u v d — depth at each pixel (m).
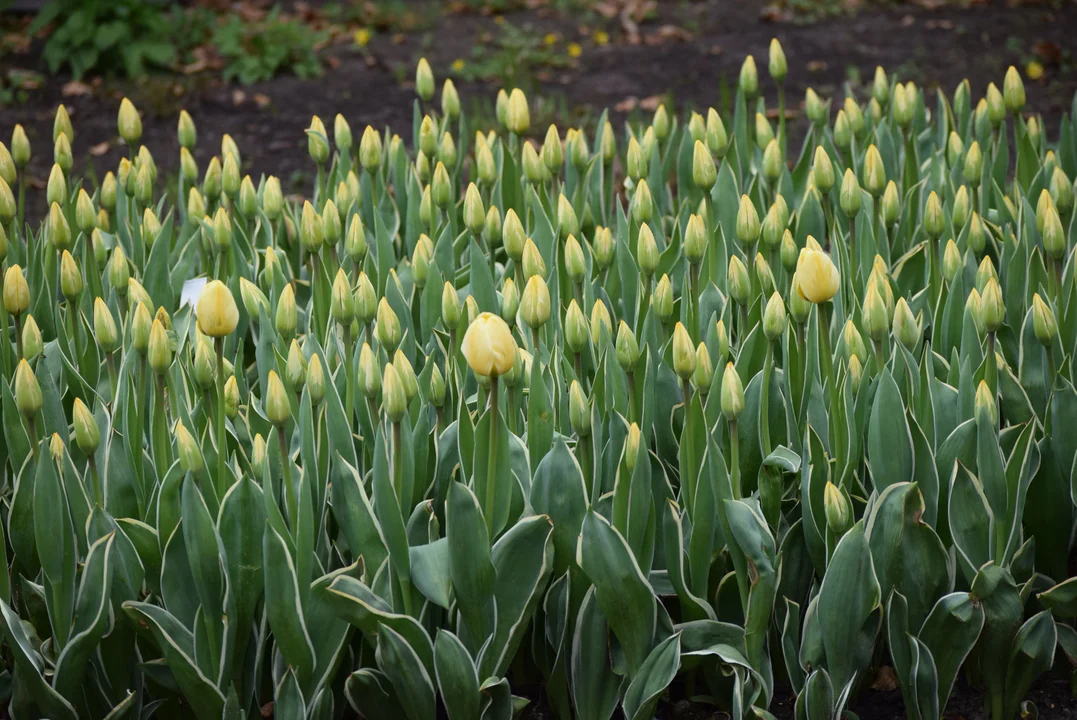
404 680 2.61
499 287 3.04
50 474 2.56
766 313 2.66
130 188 3.20
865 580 2.60
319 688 2.61
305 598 2.59
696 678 2.78
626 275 3.00
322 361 2.68
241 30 7.25
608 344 2.74
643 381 2.77
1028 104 6.07
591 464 2.66
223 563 2.58
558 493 2.61
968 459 2.68
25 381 2.58
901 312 2.68
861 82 6.55
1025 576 2.73
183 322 3.03
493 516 2.61
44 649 2.63
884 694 2.79
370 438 2.73
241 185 3.25
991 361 2.70
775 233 2.93
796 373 2.75
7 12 7.73
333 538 2.73
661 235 3.13
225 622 2.60
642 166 3.12
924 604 2.67
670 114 3.60
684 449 2.65
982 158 3.31
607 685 2.67
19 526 2.67
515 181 3.28
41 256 3.08
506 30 7.72
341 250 3.20
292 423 2.78
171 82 6.71
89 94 6.64
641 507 2.61
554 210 3.17
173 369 2.78
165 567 2.60
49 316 3.02
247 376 3.05
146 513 2.68
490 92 6.67
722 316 2.88
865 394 2.71
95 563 2.58
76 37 6.71
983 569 2.62
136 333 2.62
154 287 3.06
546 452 2.67
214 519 2.62
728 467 2.74
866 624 2.66
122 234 3.27
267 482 2.56
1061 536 2.75
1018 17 7.42
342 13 8.02
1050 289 2.92
